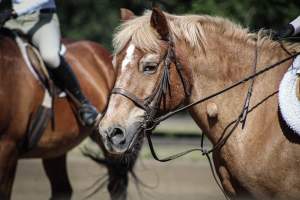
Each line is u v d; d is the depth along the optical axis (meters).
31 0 11.47
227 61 8.13
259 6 22.42
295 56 8.09
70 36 49.78
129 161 12.61
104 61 12.74
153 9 7.75
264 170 7.79
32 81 11.14
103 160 12.68
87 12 50.81
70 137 11.77
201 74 8.06
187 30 8.05
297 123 7.63
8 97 10.76
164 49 7.81
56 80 11.48
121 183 12.70
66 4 50.28
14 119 10.87
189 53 8.02
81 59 12.41
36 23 11.52
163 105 7.90
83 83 12.12
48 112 11.28
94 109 11.64
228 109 8.05
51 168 12.84
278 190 7.81
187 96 8.05
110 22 50.94
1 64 10.81
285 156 7.74
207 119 8.11
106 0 50.72
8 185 11.00
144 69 7.73
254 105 8.01
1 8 11.64
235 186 8.03
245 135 7.92
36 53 11.41
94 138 12.69
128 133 7.63
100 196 14.53
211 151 8.11
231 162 7.96
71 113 11.70
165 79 7.80
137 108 7.70
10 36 11.38
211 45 8.12
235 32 8.27
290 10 22.58
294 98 7.74
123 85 7.71
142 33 7.77
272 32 8.52
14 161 11.05
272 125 7.85
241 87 8.11
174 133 31.77
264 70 8.06
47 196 14.41
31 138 11.19
